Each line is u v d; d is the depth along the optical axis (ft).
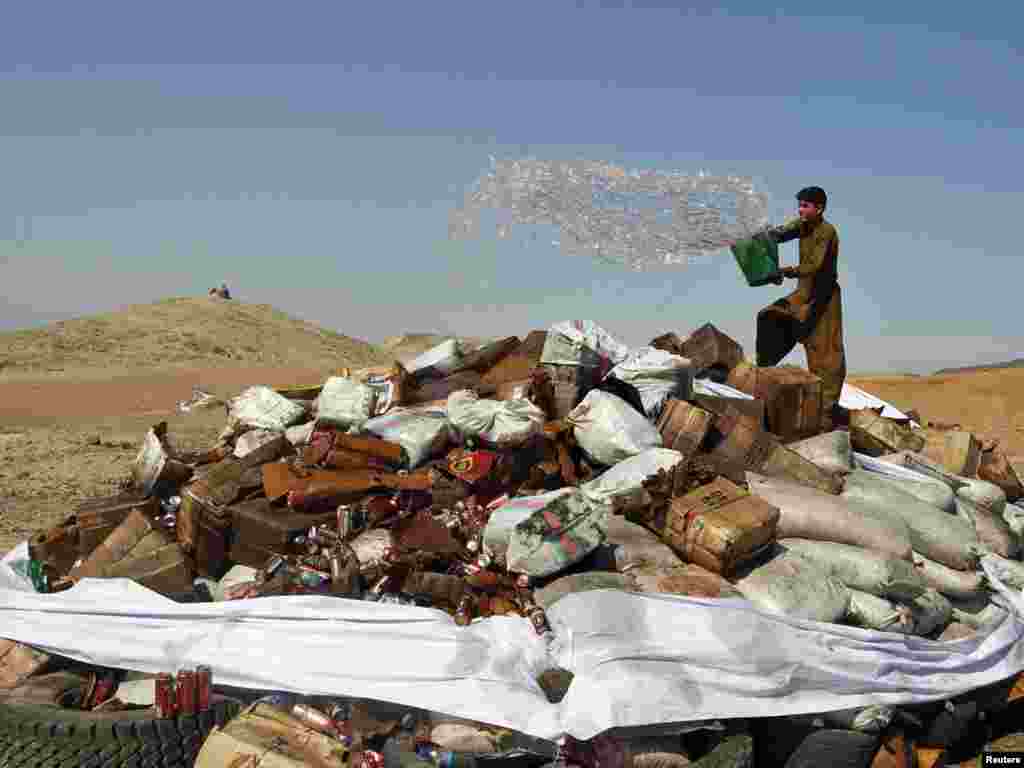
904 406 80.53
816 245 23.57
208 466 22.61
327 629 14.65
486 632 14.28
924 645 15.99
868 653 15.16
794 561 16.66
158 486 21.42
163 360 119.14
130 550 18.26
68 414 72.18
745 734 14.02
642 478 17.74
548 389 21.42
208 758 12.89
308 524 17.89
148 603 15.76
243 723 13.47
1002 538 21.22
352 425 21.98
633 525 17.58
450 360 25.32
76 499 37.81
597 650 13.69
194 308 153.79
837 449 21.27
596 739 13.19
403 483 18.52
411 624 14.42
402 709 14.15
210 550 18.38
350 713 14.28
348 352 152.87
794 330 25.07
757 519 16.22
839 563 17.01
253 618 15.06
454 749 13.44
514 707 13.28
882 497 19.61
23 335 122.62
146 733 13.69
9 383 90.07
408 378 23.16
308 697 14.52
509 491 19.51
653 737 13.47
